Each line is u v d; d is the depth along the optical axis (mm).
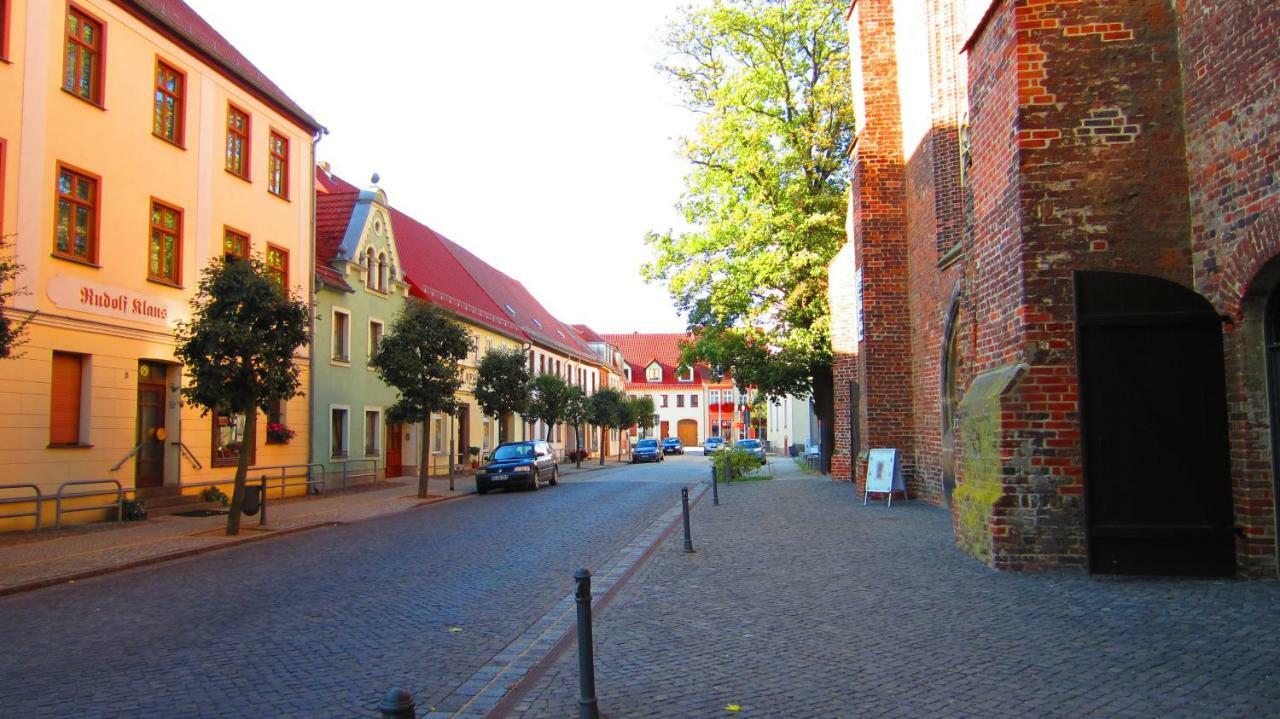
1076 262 9109
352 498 23578
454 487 28125
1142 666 5676
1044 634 6602
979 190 10703
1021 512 9211
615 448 73125
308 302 25266
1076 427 9094
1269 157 7590
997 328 10117
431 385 23250
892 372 19344
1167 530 8688
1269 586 8023
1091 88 9156
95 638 7527
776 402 31125
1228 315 8430
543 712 5273
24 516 15195
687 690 5609
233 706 5516
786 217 26812
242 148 22719
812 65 28250
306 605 8875
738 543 12531
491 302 45531
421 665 6484
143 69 18766
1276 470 8242
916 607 7738
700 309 29094
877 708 5129
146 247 18750
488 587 9797
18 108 15453
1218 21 8312
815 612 7770
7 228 15164
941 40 16734
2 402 15047
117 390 17781
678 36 29297
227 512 19016
